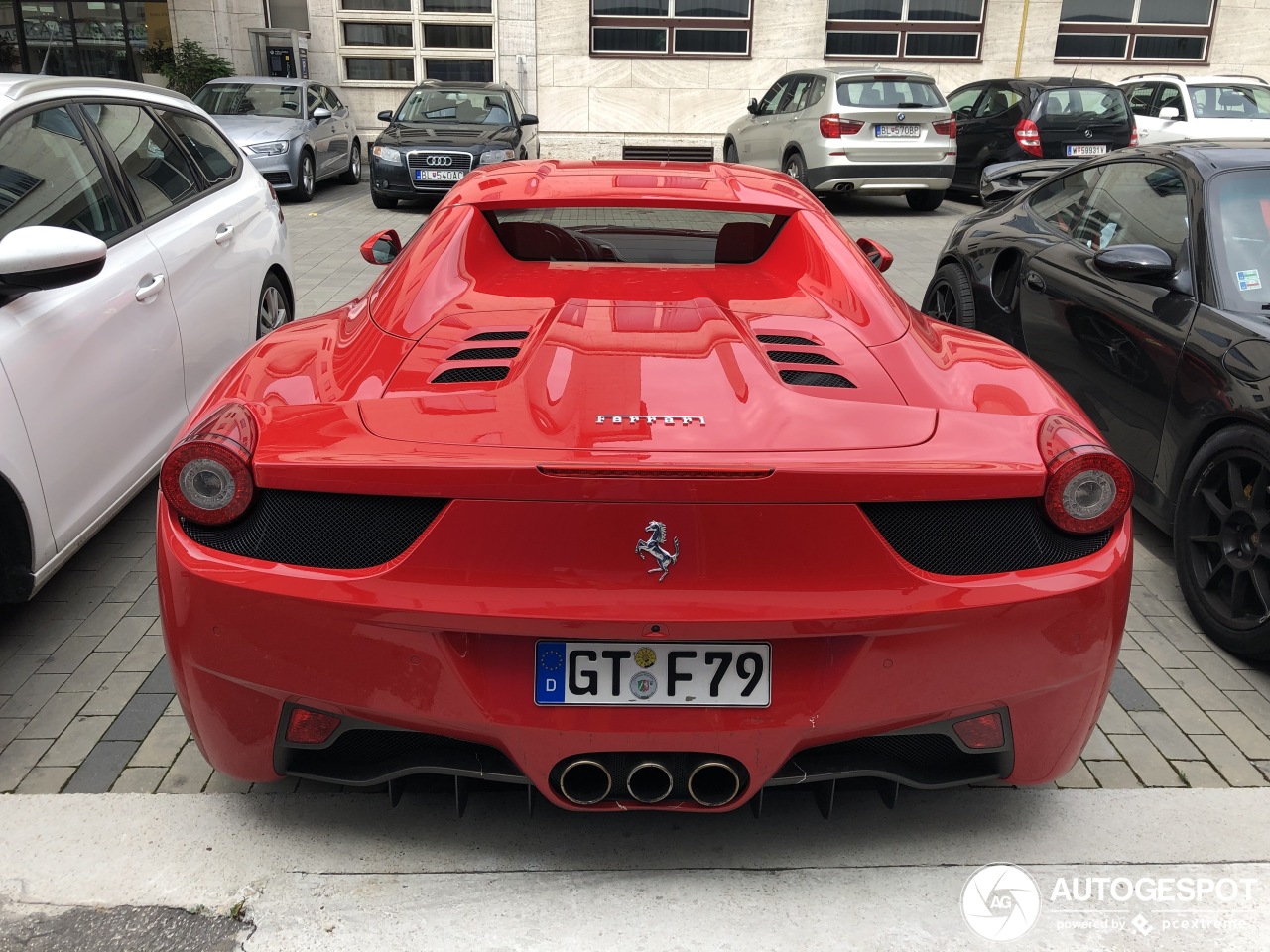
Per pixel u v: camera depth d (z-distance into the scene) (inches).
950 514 75.3
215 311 160.2
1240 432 121.1
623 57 722.2
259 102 511.2
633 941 79.6
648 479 70.1
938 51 729.6
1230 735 109.0
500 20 713.0
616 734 74.4
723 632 71.9
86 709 108.3
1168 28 732.7
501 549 71.9
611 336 91.0
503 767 78.8
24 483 108.9
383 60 723.4
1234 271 137.6
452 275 105.5
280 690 76.3
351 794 95.4
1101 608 77.8
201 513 74.9
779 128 523.8
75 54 713.6
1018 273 189.8
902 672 74.9
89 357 122.9
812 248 112.2
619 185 121.2
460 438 74.7
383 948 78.6
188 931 80.0
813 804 95.7
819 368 87.5
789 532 71.9
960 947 80.0
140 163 152.6
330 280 306.5
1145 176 167.3
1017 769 81.5
